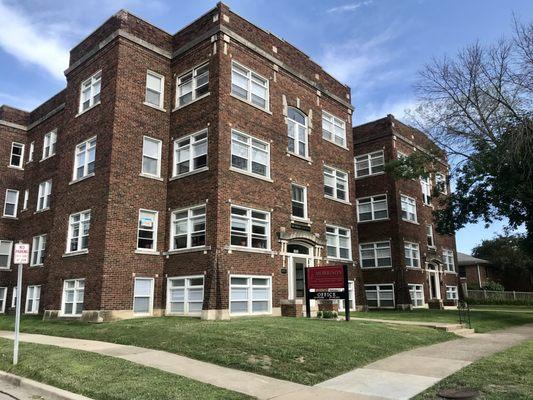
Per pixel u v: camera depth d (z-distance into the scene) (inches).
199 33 893.2
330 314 737.0
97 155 837.8
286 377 375.9
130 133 836.0
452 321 810.2
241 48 888.9
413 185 1465.3
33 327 721.0
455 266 1674.5
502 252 2283.5
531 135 954.1
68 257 843.4
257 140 885.8
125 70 850.8
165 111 905.5
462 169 1115.9
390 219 1357.0
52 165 1118.4
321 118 1091.9
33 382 372.8
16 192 1224.8
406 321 787.4
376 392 336.2
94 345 529.7
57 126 1139.3
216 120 813.9
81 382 354.9
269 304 831.7
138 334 562.6
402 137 1445.6
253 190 848.9
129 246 794.8
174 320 681.6
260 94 925.8
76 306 804.0
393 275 1318.9
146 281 813.9
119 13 862.5
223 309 735.1
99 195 804.0
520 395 311.9
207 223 781.3
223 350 448.1
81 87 936.3
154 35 913.5
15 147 1247.5
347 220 1111.0
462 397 312.2
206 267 761.0
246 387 346.3
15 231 1197.7
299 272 918.4
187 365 413.7
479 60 1057.5
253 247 828.6
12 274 1165.7
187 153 861.8
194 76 885.8
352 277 1083.9
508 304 1813.5
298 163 982.4
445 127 1097.4
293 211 953.5
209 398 308.8
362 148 1465.3
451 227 1180.5
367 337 534.6
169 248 838.5
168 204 864.9
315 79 1091.9
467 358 466.3
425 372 400.2
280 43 994.7
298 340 476.1
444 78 1131.9
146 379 354.9
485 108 1049.5
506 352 486.9
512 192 1008.9
